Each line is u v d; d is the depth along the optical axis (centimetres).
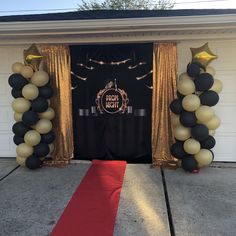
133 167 559
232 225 357
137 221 368
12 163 595
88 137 584
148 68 550
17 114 540
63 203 416
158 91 551
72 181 495
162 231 346
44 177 514
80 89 571
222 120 575
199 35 538
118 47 552
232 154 581
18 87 525
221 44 550
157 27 475
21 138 546
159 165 557
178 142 524
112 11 559
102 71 562
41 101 525
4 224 365
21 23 477
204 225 357
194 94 504
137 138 573
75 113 579
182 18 448
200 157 509
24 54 530
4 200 428
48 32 504
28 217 380
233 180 495
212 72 515
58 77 568
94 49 558
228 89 564
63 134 580
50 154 587
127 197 434
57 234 341
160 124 559
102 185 476
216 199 425
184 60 559
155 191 453
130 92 561
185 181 490
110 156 584
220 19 441
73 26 471
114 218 376
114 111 571
